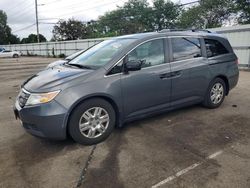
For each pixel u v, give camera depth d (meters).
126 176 2.95
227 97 6.51
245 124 4.51
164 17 50.97
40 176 2.99
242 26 12.62
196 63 4.80
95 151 3.57
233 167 3.09
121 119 4.03
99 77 3.70
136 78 3.99
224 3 34.66
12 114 5.43
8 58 34.41
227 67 5.43
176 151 3.52
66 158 3.39
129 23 50.88
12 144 3.86
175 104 4.66
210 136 4.00
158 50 4.32
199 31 5.11
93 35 56.88
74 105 3.48
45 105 3.38
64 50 34.25
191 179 2.86
